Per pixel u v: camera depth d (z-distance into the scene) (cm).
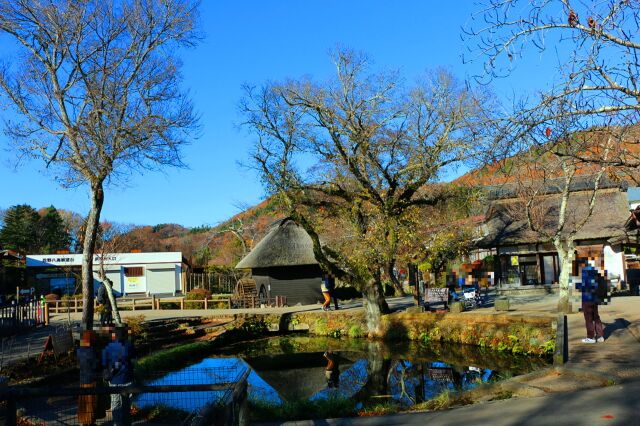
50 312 3212
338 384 1563
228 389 623
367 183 2398
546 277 3300
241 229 5306
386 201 2400
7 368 1341
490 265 3844
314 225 2609
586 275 1352
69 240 7344
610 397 824
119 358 846
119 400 835
